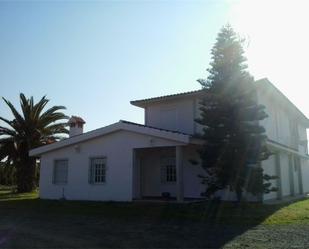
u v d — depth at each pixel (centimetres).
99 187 1948
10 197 2462
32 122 2947
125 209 1557
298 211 1473
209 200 1727
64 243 905
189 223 1235
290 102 2400
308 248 831
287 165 2495
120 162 1889
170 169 2084
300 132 3067
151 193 2123
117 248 849
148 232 1067
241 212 1416
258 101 1978
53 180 2153
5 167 3091
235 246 863
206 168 1639
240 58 1625
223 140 1583
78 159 2059
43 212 1594
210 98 1619
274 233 1030
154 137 1772
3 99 2867
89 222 1276
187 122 2105
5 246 873
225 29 1656
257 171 1566
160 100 2183
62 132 3067
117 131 1920
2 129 2906
